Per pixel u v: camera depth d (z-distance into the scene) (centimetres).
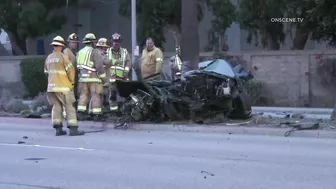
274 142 1731
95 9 5534
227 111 2122
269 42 3853
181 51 2523
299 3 3144
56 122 1886
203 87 2070
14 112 2622
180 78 2148
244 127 1972
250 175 1195
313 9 2730
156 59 2253
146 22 4062
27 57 4344
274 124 2055
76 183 1123
